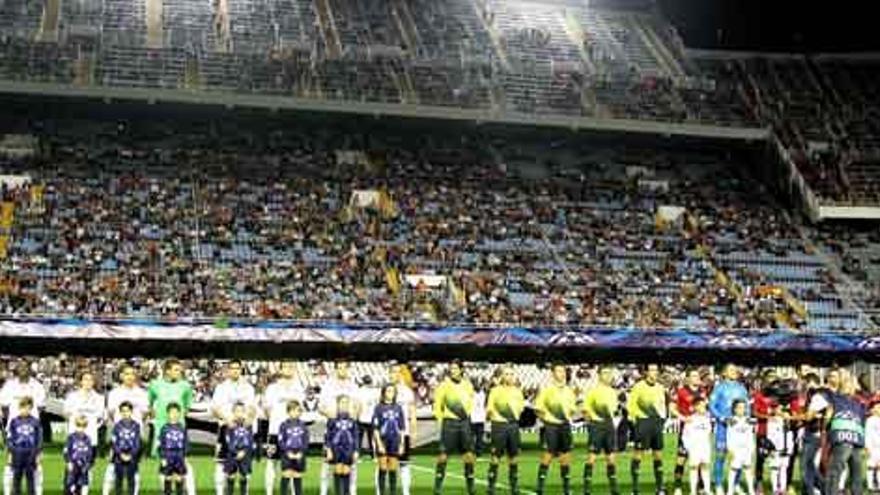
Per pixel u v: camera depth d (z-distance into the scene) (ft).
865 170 192.13
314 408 86.02
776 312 164.66
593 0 226.38
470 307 153.28
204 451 95.14
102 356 116.37
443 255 166.09
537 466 91.40
